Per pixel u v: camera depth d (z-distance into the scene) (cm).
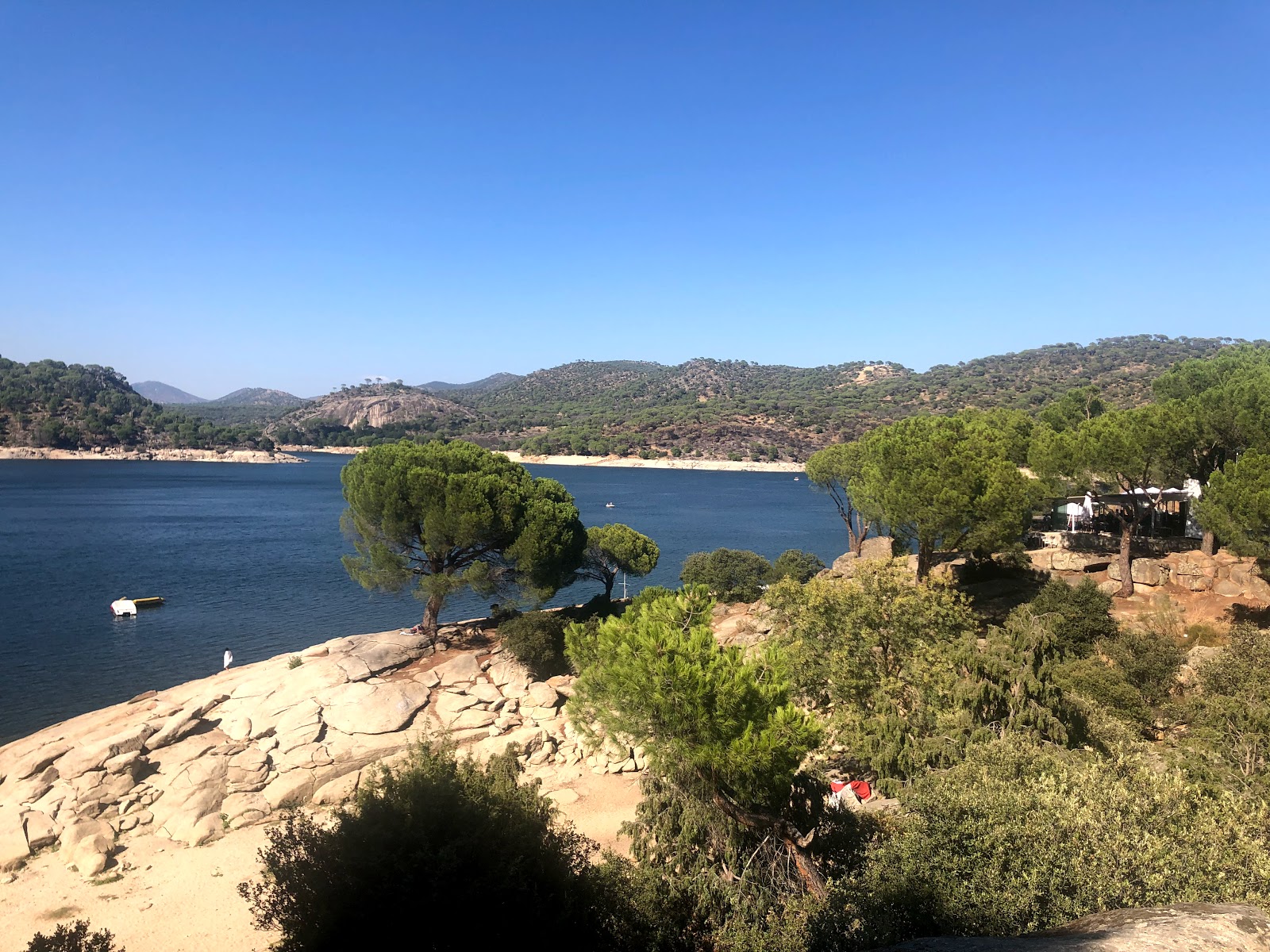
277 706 3128
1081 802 1225
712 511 15525
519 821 1487
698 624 1798
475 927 1230
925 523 3553
